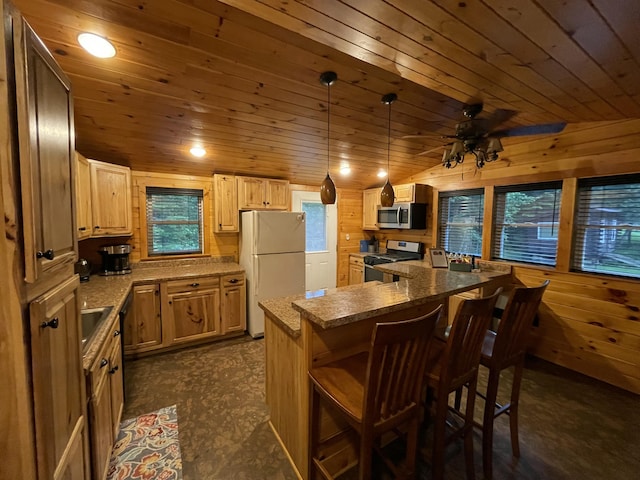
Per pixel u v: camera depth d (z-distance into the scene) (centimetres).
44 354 84
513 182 336
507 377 280
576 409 232
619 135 259
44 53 85
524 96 207
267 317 204
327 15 129
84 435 122
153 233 367
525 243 334
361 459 120
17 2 138
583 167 281
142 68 190
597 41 136
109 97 217
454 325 139
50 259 84
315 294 225
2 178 72
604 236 277
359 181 497
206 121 260
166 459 181
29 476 79
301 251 389
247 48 177
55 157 94
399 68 174
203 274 336
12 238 74
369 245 552
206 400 240
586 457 184
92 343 149
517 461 180
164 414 222
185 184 375
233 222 386
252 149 327
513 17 123
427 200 446
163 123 257
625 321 261
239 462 179
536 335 318
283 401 187
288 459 181
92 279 297
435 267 321
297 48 178
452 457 185
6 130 71
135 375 278
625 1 107
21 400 77
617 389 260
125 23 154
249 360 308
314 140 318
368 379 114
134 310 302
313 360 157
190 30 161
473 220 390
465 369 154
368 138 320
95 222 281
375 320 182
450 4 117
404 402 130
